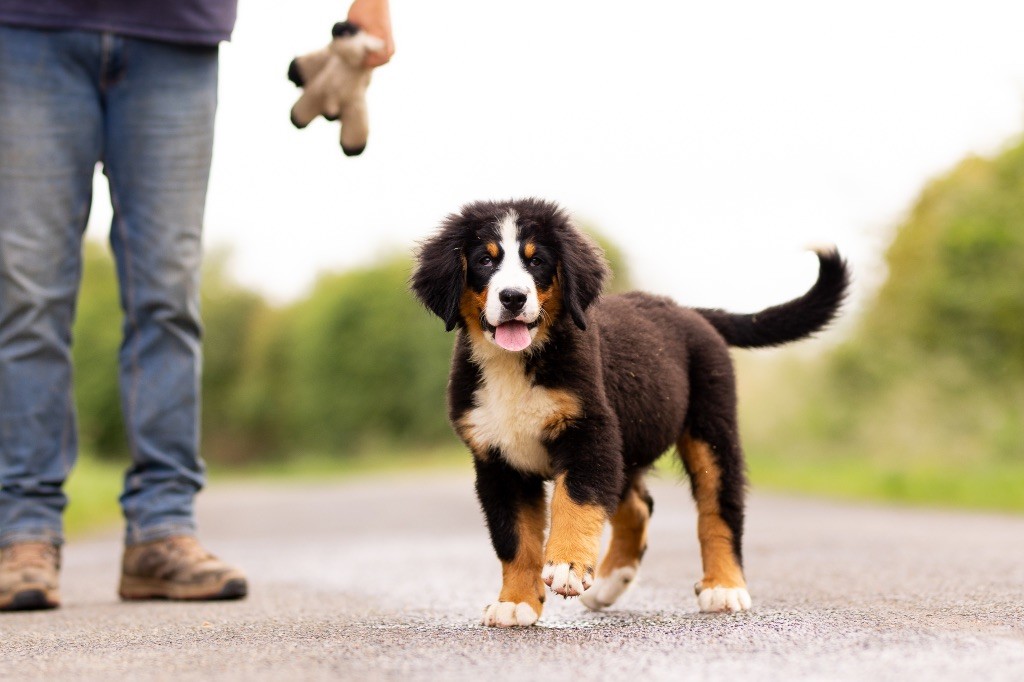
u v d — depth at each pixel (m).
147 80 4.84
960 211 16.47
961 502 12.18
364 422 47.31
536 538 4.06
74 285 4.87
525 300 4.03
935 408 16.59
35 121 4.68
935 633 3.30
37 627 3.99
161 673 2.93
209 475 41.41
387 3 4.81
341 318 47.88
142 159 4.88
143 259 4.93
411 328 46.62
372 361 47.09
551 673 2.82
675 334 4.57
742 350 5.11
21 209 4.70
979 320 16.45
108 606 4.70
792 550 6.62
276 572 6.27
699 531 4.47
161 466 5.02
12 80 4.65
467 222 4.36
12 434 4.79
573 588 3.68
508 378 4.08
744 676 2.74
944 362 16.72
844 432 18.42
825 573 5.29
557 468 4.02
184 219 4.95
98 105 4.83
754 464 18.59
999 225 16.20
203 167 4.98
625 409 4.23
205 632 3.71
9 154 4.68
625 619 3.93
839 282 5.01
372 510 13.67
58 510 4.85
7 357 4.77
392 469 36.81
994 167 16.48
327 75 4.79
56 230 4.77
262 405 52.66
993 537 7.62
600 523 3.88
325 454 48.09
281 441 52.97
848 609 3.91
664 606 4.43
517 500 4.11
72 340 4.93
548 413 4.01
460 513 12.51
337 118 4.88
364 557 7.17
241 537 9.92
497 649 3.21
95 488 13.95
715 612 4.08
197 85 4.93
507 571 3.97
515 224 4.29
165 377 5.00
